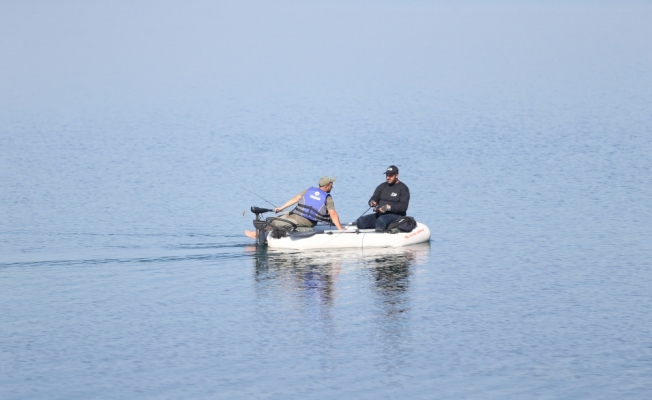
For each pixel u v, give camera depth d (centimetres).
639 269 3022
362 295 2723
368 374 2127
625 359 2212
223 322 2480
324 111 7562
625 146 5731
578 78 9712
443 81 9694
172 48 13650
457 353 2255
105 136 6353
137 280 2884
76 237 3488
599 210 3981
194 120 7131
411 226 3366
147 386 2056
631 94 8375
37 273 2964
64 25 17262
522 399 1997
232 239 3453
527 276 2944
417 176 4838
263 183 4681
